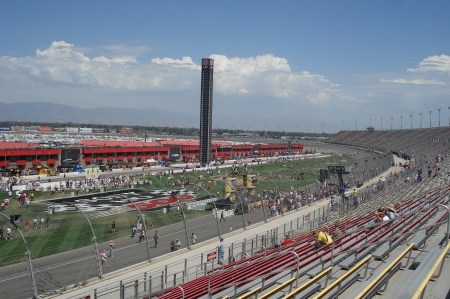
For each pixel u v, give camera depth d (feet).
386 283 39.22
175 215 171.73
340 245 62.03
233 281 60.85
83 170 303.07
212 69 356.79
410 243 49.90
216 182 276.00
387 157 445.37
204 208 188.14
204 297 54.34
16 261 105.81
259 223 144.97
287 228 132.36
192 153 456.45
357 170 322.96
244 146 531.09
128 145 422.82
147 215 169.48
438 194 94.22
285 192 238.07
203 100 359.87
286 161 461.78
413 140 635.66
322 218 137.59
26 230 139.03
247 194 191.11
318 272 48.24
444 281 38.65
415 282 36.91
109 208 181.47
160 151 414.62
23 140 511.40
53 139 580.71
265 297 39.50
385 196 148.97
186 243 126.62
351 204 154.40
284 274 52.70
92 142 438.40
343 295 40.16
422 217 64.08
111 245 111.24
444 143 475.72
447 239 44.34
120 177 263.90
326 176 254.68
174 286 70.69
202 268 89.30
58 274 95.96
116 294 77.10
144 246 123.24
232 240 119.85
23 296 81.25
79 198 204.44
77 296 77.05
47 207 178.91
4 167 285.43
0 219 153.28
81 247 120.78
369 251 51.75
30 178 255.50
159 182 265.95
